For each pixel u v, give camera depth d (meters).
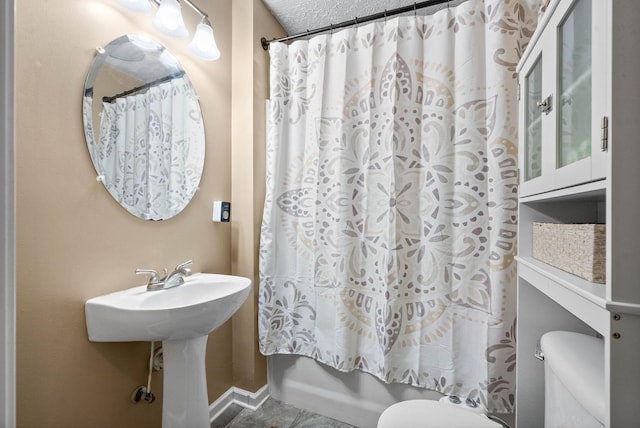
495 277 1.12
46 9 0.84
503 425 0.95
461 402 1.05
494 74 1.13
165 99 1.22
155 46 1.17
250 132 1.53
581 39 0.63
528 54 0.93
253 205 1.54
